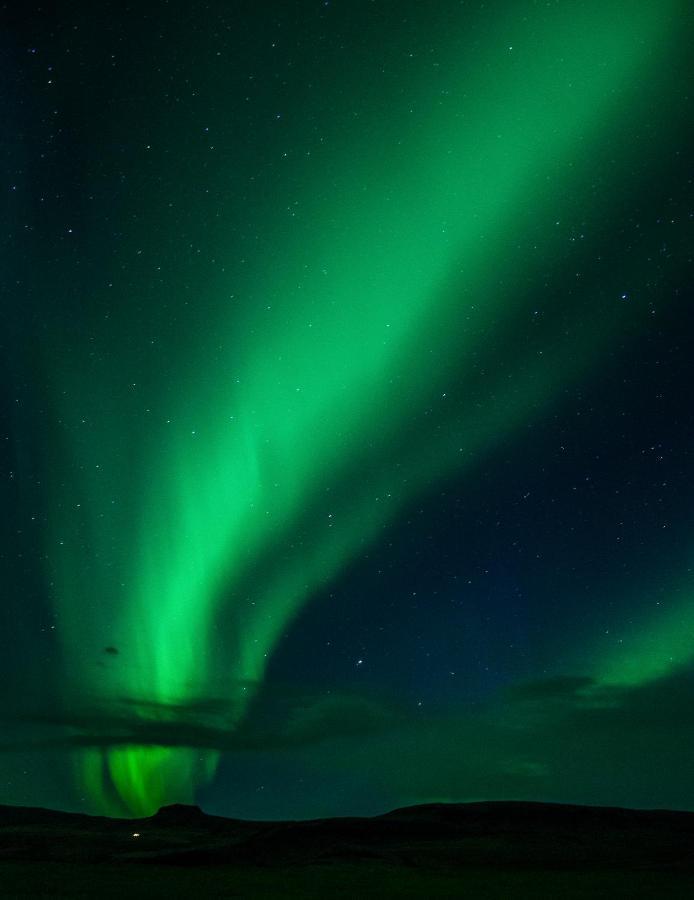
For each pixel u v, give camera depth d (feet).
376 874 83.10
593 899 62.80
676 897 64.54
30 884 69.00
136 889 66.18
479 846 105.09
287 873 83.15
